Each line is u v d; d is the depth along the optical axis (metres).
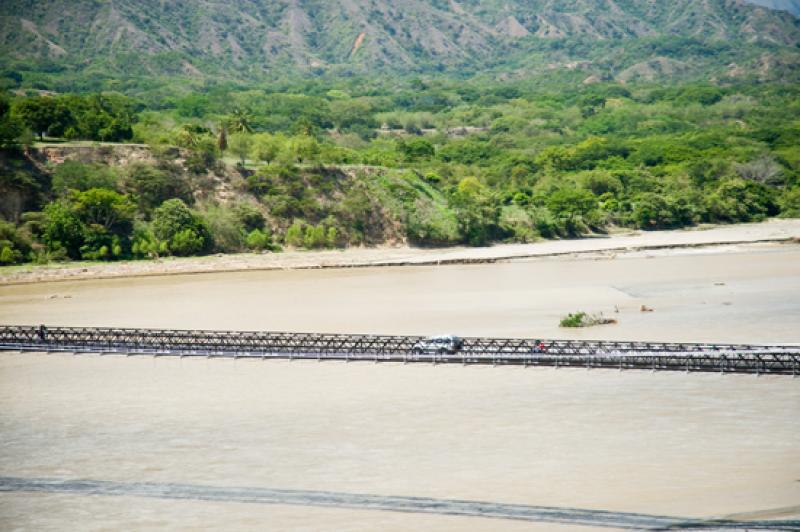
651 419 64.31
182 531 48.41
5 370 88.00
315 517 49.47
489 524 47.59
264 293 139.50
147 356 92.88
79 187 191.75
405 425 65.31
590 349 80.06
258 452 60.62
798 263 157.50
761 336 88.38
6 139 190.12
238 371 85.12
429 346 83.75
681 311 107.38
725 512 47.84
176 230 190.38
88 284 156.12
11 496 54.09
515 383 76.06
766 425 61.94
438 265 181.50
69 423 68.94
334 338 87.56
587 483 52.78
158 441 63.81
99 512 51.34
